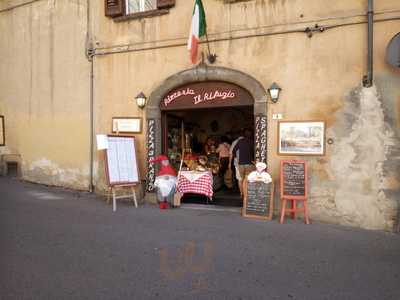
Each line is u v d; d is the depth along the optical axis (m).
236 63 7.21
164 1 7.77
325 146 6.55
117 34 8.42
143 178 8.17
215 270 4.20
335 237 5.63
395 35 5.91
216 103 7.49
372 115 6.22
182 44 7.71
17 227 5.80
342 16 6.41
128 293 3.57
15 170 10.81
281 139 6.85
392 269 4.32
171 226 6.09
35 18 9.93
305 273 4.16
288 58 6.81
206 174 7.82
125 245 5.04
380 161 6.18
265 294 3.61
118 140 7.79
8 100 10.73
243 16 7.15
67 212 6.96
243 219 6.67
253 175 6.84
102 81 8.65
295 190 6.59
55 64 9.54
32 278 3.87
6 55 10.71
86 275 3.98
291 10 6.78
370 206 6.25
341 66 6.44
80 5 8.98
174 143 8.84
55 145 9.61
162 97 7.95
